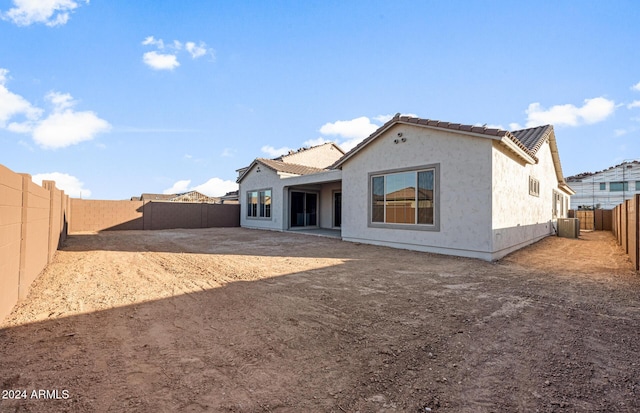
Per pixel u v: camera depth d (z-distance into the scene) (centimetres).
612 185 3869
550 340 386
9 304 453
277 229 1995
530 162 1219
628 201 1000
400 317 462
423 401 260
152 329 412
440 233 1047
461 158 998
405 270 800
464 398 266
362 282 673
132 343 368
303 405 253
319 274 752
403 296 570
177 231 2027
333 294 581
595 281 695
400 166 1165
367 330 413
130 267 841
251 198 2295
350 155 1337
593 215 2377
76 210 2033
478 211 959
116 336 388
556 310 499
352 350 355
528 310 498
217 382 285
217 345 364
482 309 501
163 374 298
